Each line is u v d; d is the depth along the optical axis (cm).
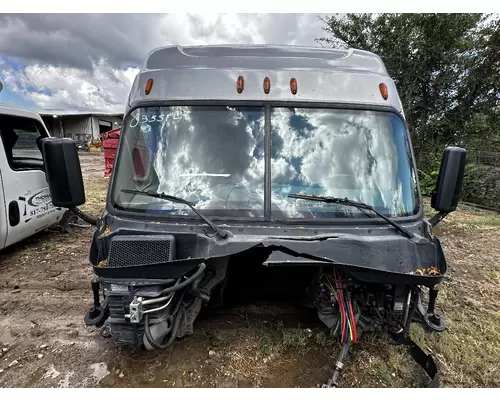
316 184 276
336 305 283
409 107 1051
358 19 1129
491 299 417
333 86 291
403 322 276
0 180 460
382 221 267
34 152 544
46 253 534
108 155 1320
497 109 1014
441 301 404
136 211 270
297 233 258
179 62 306
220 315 348
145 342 252
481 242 639
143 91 293
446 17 978
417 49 1026
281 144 279
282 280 318
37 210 535
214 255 241
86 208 815
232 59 306
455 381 283
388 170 283
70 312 373
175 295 259
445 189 270
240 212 267
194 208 261
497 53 975
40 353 307
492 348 322
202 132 280
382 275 238
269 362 294
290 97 286
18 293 414
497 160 1084
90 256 264
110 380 276
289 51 326
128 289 239
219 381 275
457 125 1059
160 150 280
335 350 305
